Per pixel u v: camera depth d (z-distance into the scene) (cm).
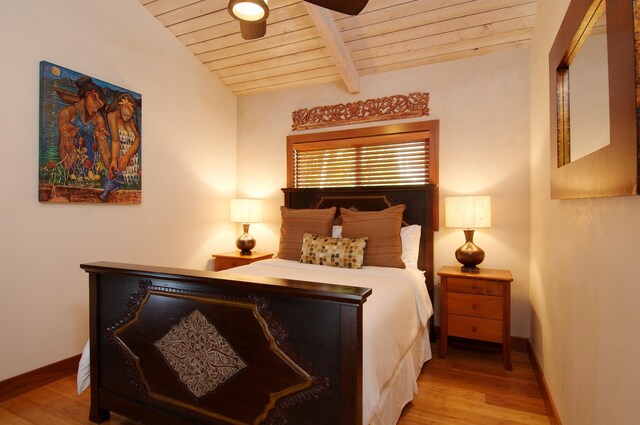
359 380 129
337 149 370
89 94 265
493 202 305
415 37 300
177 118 344
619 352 104
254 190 411
